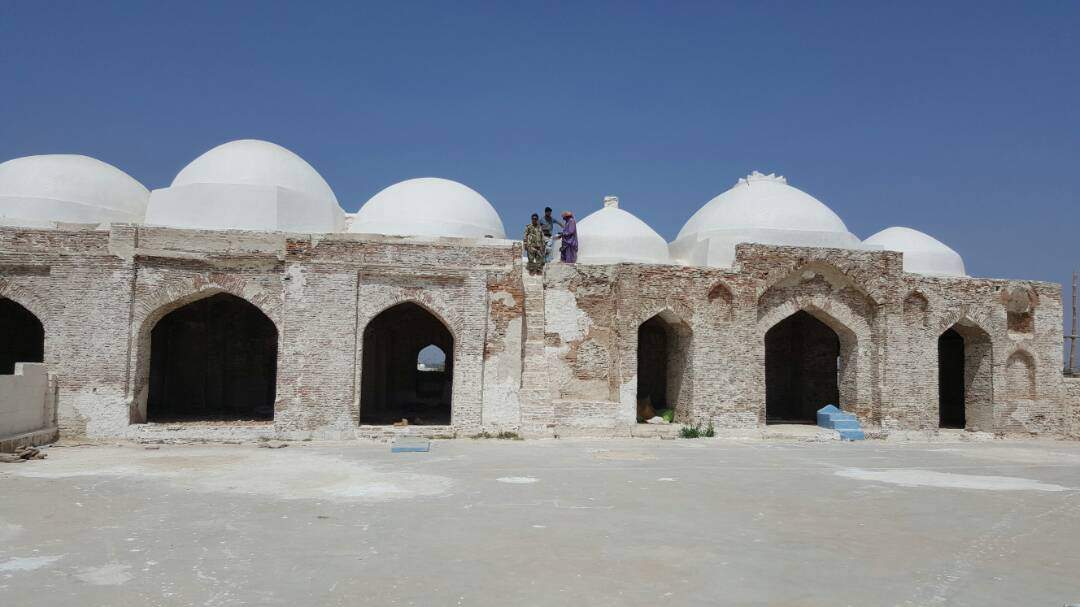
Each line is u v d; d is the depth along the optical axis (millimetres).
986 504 9273
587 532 7246
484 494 9273
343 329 15648
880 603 5285
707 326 17953
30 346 18594
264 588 5418
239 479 10258
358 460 12352
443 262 16312
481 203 20359
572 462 12469
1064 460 14430
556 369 17844
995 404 19766
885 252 19094
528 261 17906
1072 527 7996
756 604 5191
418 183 20266
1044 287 20484
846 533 7473
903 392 18938
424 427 16031
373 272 16031
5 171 17422
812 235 20422
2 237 14805
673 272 17766
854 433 18266
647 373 20719
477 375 16234
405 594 5297
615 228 21125
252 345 19922
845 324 19172
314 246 15680
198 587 5434
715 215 21484
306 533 7090
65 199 17016
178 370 19359
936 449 16172
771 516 8234
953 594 5547
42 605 5043
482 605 5078
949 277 19750
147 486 9641
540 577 5730
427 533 7121
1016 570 6254
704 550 6629
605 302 18219
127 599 5172
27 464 11508
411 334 21781
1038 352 20297
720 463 12789
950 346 23047
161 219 16734
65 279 14875
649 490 9797
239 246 15516
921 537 7371
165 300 15281
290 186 18062
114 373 14805
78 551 6398
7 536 6918
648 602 5188
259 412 18656
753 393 18094
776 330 22391
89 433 14625
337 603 5102
